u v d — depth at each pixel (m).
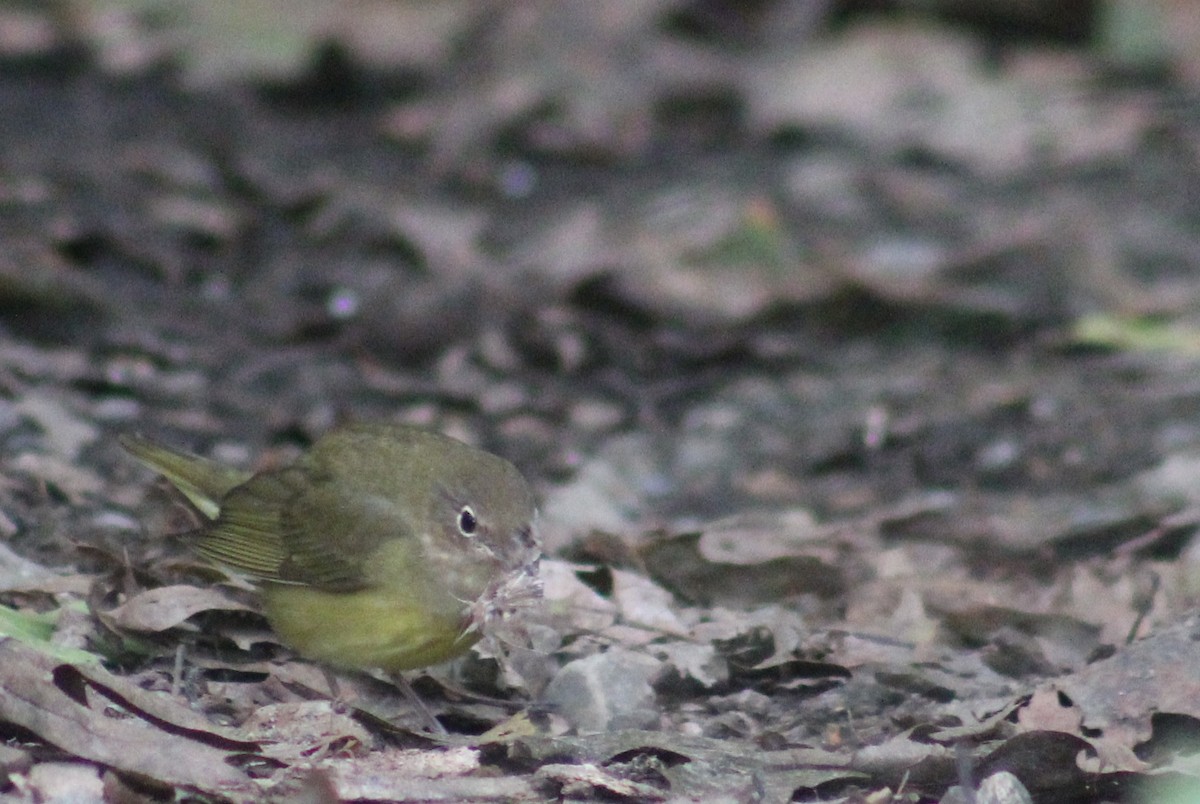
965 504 12.04
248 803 6.41
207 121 21.88
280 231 18.20
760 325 16.69
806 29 24.67
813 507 12.37
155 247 16.45
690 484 12.87
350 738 7.12
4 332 14.05
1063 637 9.17
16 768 6.37
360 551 7.88
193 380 13.73
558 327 15.78
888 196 20.09
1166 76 24.39
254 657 8.21
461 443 8.38
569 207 19.81
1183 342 15.93
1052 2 24.77
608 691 8.08
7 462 10.48
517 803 6.72
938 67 23.72
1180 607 9.46
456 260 17.47
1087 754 6.96
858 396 14.68
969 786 6.75
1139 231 19.19
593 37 23.98
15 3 24.56
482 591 7.95
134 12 24.47
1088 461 12.91
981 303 16.66
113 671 7.80
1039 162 21.62
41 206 16.84
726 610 9.30
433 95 23.39
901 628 9.29
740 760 7.11
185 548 9.11
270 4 24.41
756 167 21.30
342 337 15.37
